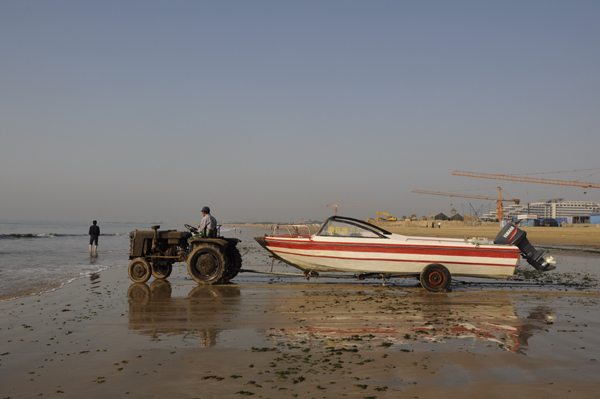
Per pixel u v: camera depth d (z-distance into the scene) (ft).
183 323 18.01
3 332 16.47
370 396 10.12
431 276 27.04
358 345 14.64
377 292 26.68
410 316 19.44
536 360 12.92
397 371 11.90
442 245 27.71
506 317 19.31
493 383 10.99
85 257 51.37
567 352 13.75
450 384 10.91
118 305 21.93
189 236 33.19
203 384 10.95
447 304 22.54
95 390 10.61
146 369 12.16
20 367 12.41
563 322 18.30
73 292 25.96
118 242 90.27
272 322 18.20
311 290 27.20
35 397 10.19
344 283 30.81
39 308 21.11
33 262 44.91
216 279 29.17
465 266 27.63
